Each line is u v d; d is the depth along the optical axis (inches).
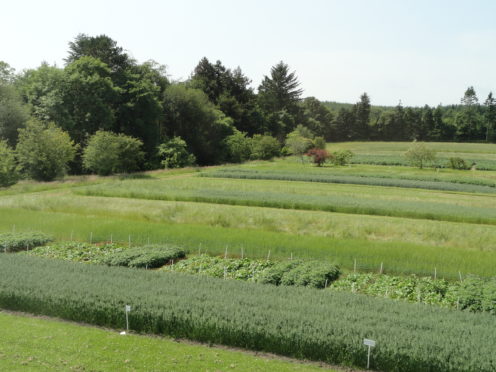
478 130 6594.5
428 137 6909.5
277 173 2871.6
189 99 3922.2
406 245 1147.9
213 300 731.4
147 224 1371.8
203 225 1389.0
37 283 790.5
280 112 5969.5
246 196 1867.6
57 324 698.8
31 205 1681.8
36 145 2391.7
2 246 1181.1
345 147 6003.9
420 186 2356.1
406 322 650.8
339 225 1379.2
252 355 613.0
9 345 608.1
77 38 3417.8
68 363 560.1
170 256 1098.7
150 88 3467.0
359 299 764.0
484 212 1583.4
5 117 2647.6
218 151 4173.2
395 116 7170.3
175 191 2001.7
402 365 562.3
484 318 680.4
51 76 2839.6
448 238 1248.2
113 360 571.2
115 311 696.4
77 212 1620.3
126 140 2849.4
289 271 975.6
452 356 544.7
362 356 579.8
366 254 1082.7
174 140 3452.3
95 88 2972.4
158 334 676.1
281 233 1274.6
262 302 724.7
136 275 879.1
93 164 2640.3
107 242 1282.0
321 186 2372.0
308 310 690.2
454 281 965.2
